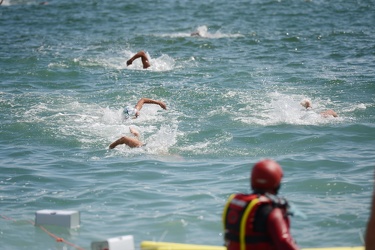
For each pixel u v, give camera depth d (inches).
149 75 1378.0
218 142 895.7
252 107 1080.2
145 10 2581.2
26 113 1078.4
